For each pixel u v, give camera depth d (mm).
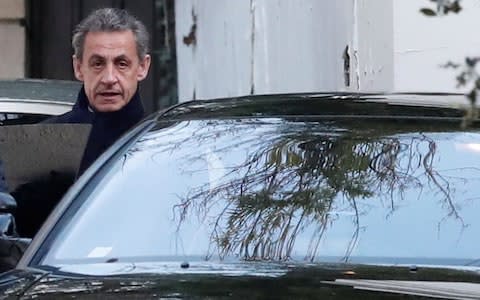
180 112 15000
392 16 24875
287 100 15039
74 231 13125
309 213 12984
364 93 15484
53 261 12719
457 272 12023
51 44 37000
